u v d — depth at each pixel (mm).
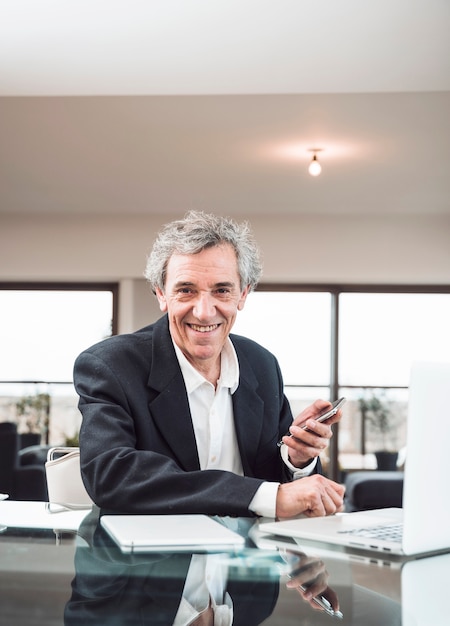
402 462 8945
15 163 6574
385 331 9125
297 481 1336
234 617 724
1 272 8812
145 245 8820
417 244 8758
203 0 2877
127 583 842
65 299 9195
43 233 8836
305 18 3014
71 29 3146
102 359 1621
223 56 3404
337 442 8984
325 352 9148
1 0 2887
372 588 848
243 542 1065
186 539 1048
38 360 9141
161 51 3354
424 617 736
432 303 9141
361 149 6051
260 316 9180
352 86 3752
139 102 4969
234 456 1733
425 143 5863
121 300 8969
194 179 7070
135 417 1585
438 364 1059
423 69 3525
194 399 1690
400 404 9055
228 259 1580
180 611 739
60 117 5320
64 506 1458
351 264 8766
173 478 1333
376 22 3053
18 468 6820
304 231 8797
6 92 3908
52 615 723
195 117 5266
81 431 1520
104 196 7793
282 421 1834
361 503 6750
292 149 6062
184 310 1573
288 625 705
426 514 1040
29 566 918
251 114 5184
